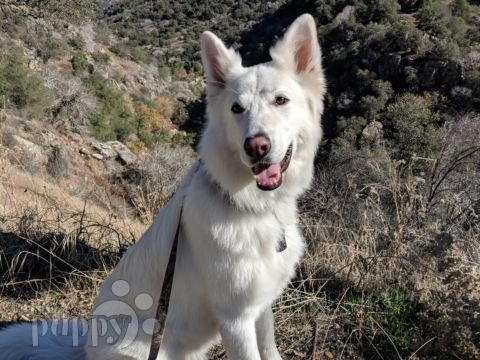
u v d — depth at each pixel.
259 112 0.71
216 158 0.70
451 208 1.28
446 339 0.80
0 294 1.04
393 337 0.89
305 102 0.77
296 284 1.09
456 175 1.53
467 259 0.95
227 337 0.72
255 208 0.69
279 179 0.69
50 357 0.77
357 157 1.65
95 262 1.16
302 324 0.95
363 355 0.88
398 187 1.28
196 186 0.71
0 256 1.11
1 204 1.49
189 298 0.75
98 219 1.47
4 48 8.09
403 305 0.97
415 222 1.21
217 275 0.69
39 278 1.10
